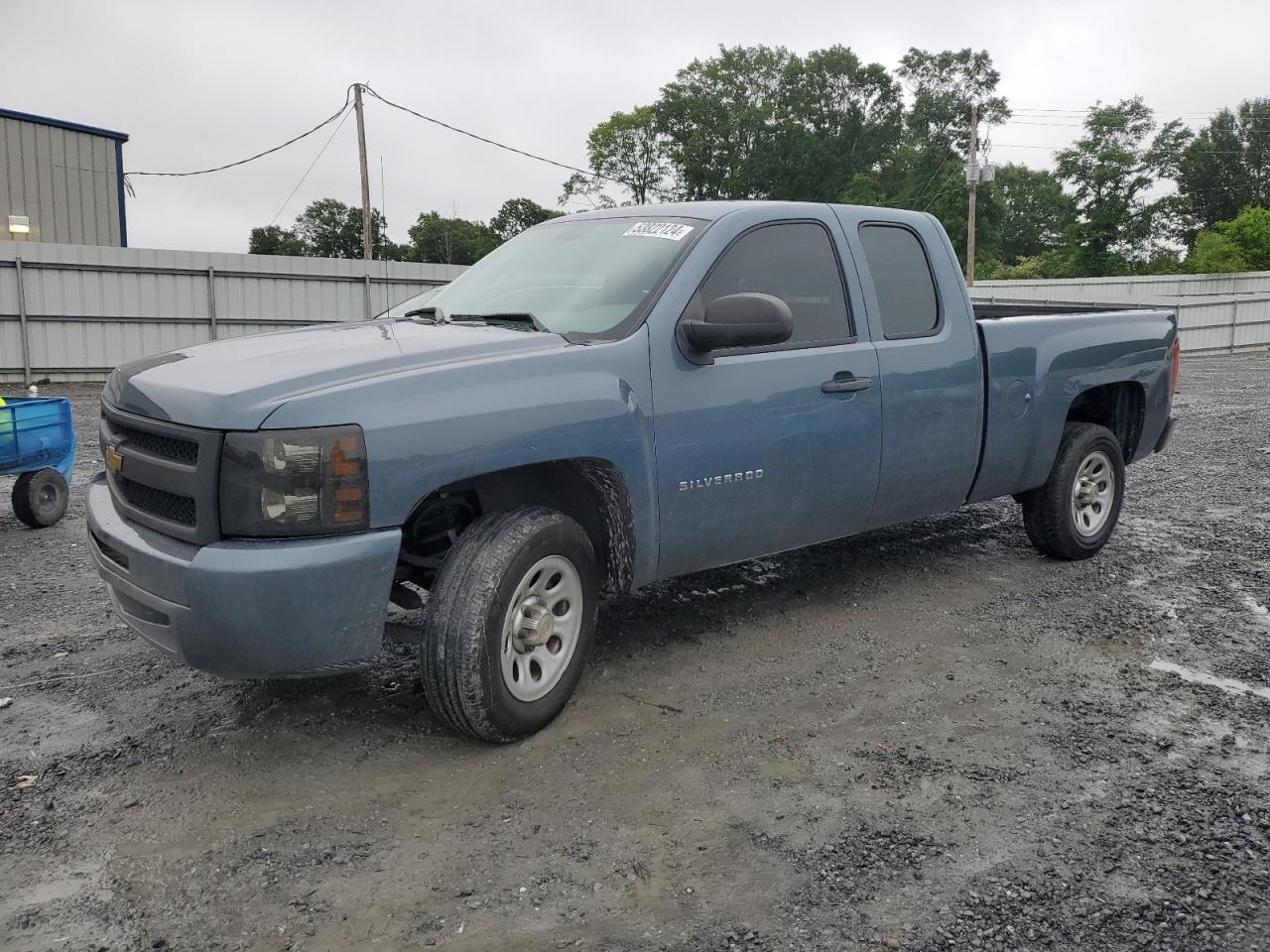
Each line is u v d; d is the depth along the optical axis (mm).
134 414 3334
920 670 4137
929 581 5430
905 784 3158
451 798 3082
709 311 3705
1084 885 2615
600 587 3938
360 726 3602
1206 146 89062
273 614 2902
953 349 4816
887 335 4586
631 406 3592
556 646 3555
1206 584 5398
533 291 4125
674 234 4098
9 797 3104
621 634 4562
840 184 70375
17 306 19547
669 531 3812
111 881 2656
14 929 2447
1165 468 9336
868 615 4852
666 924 2453
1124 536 6535
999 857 2746
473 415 3189
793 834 2863
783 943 2377
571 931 2430
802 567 5695
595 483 3648
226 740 3500
